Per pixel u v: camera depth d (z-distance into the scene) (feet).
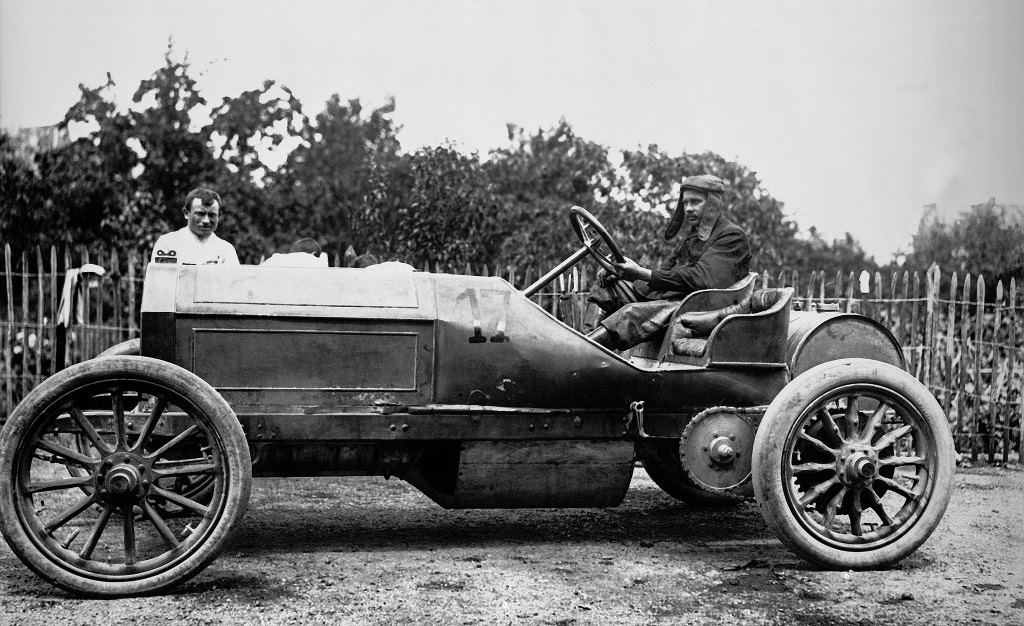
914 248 44.98
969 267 43.27
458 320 14.64
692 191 17.65
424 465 16.34
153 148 44.91
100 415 14.02
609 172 45.55
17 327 35.22
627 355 18.13
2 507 12.30
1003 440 27.37
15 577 13.65
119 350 18.43
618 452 15.34
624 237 41.27
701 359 15.62
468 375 14.64
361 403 14.26
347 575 13.94
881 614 12.43
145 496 12.81
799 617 12.25
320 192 48.47
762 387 15.76
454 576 13.98
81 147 43.96
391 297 14.53
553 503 15.43
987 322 33.06
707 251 17.01
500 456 14.96
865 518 18.62
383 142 52.54
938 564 15.07
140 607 12.27
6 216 42.60
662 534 17.25
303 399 14.08
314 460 14.71
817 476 15.84
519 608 12.45
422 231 42.50
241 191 46.50
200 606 12.36
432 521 18.26
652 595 13.11
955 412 30.89
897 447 25.32
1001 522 18.69
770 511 14.25
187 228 20.98
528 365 14.83
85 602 12.45
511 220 44.39
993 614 12.48
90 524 17.33
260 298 14.10
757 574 14.29
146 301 13.76
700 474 15.25
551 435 14.96
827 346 17.04
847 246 46.26
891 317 27.86
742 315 15.65
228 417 12.86
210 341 13.87
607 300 17.80
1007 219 42.88
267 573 13.99
